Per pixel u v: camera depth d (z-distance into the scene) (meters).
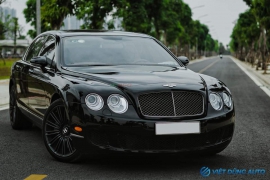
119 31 6.86
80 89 4.80
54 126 5.27
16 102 7.30
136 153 4.63
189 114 4.77
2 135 6.95
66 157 5.07
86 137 4.66
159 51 6.47
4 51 75.50
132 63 5.95
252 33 45.66
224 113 4.97
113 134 4.60
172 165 5.06
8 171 4.80
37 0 18.86
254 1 32.38
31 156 5.50
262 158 5.45
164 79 5.03
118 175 4.62
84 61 5.84
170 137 4.66
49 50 6.34
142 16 38.56
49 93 5.54
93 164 5.07
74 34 6.41
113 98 4.66
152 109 4.67
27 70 6.72
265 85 18.84
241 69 38.62
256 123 8.34
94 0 29.14
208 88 5.03
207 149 4.85
